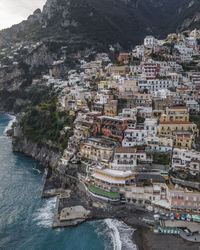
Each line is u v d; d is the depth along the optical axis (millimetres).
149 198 97625
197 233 83875
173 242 80750
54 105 191750
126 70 197000
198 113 143000
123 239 84062
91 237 86875
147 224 89375
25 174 138750
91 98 174625
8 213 102062
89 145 127875
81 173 119812
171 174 103500
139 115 143500
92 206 101750
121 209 97250
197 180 98250
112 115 148250
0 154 170000
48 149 157000
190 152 107438
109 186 101188
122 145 124250
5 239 87688
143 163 111312
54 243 85625
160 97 153000
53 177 130875
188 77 184750
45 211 103375
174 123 125250
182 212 91188
